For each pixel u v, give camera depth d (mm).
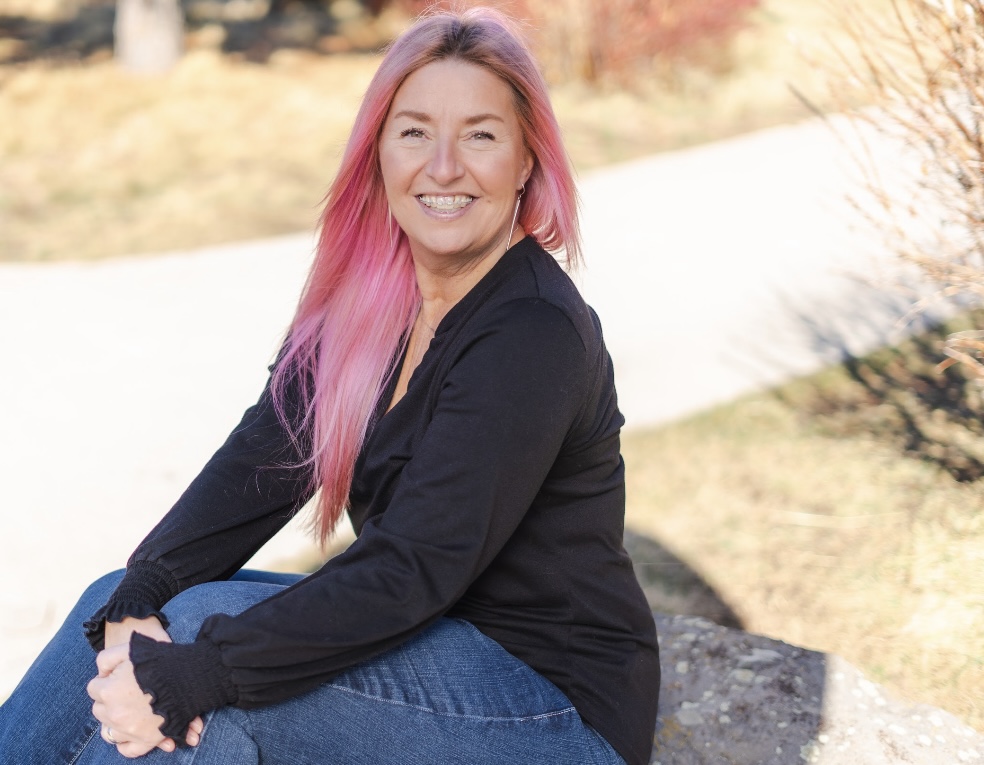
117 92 11141
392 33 14133
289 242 6938
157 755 1656
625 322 5145
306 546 3383
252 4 16484
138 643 1639
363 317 2070
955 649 2498
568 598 1852
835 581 2848
